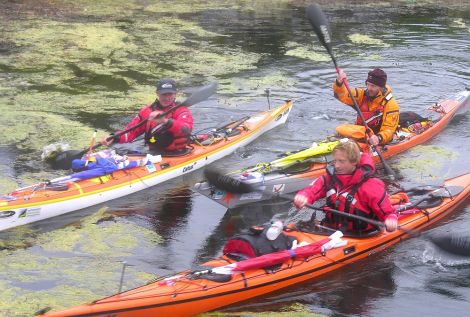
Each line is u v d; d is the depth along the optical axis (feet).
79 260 19.90
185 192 25.09
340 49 46.98
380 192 18.63
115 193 24.18
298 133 31.50
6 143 29.07
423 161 27.81
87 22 53.42
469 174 25.23
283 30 52.60
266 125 31.27
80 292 18.01
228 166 27.43
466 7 64.59
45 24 51.93
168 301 16.19
